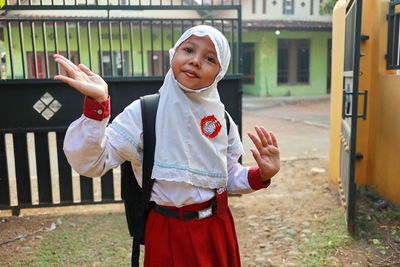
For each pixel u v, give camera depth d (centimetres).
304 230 388
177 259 182
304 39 1994
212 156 181
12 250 352
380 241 357
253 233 390
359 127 485
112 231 394
